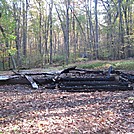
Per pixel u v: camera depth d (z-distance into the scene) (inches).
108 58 1169.4
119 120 246.8
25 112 290.8
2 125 238.4
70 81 504.4
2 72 820.6
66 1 1366.9
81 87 452.1
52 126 231.5
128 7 1293.1
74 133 210.8
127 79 519.2
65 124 236.8
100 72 593.0
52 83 509.7
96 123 238.2
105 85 466.9
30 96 397.7
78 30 1802.4
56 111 291.7
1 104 339.6
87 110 292.7
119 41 1144.8
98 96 385.1
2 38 857.5
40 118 261.4
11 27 858.8
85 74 592.1
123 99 354.0
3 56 1021.2
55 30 2049.7
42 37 1681.8
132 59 968.3
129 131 213.9
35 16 1547.7
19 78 526.0
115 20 1293.1
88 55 1384.1
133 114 267.9
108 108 299.9
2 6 840.3
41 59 1344.7
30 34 1802.4
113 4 1346.0
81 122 242.5
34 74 561.9
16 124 241.0
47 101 354.6
